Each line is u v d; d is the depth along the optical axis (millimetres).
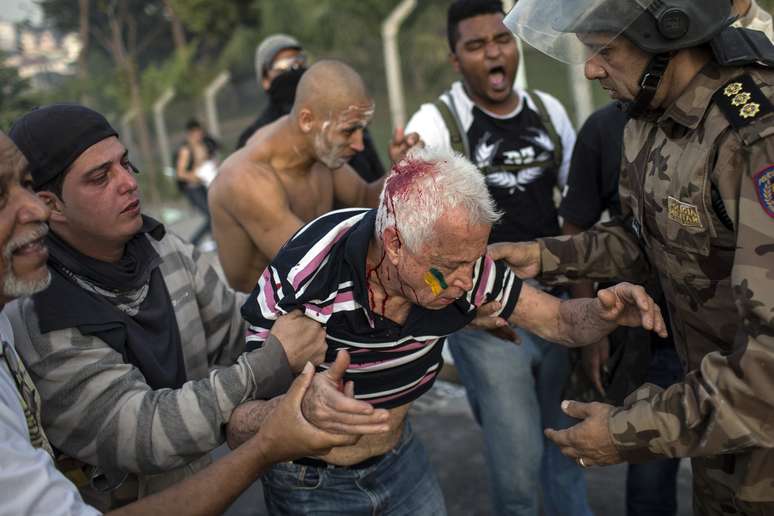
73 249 1854
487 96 2928
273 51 4164
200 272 2158
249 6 18938
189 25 18969
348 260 1779
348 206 3049
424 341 1922
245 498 3500
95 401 1760
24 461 1338
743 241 1568
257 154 2668
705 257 1750
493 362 2730
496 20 2859
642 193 1886
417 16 12086
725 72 1662
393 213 1639
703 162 1660
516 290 1966
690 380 1671
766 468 1775
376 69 12398
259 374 1764
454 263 1635
